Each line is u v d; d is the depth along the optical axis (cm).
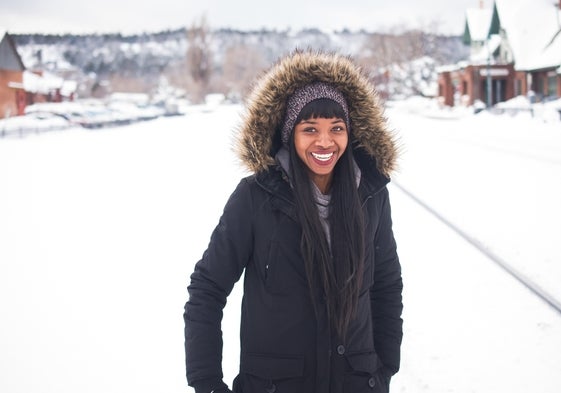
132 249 700
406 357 387
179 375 378
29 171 1584
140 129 3800
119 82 12625
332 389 189
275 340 190
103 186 1260
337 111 192
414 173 1316
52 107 5825
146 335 443
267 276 191
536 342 401
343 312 186
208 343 188
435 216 838
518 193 984
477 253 628
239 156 201
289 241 190
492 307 469
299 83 196
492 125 3127
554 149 1708
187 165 1577
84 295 540
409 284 539
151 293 537
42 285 575
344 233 192
